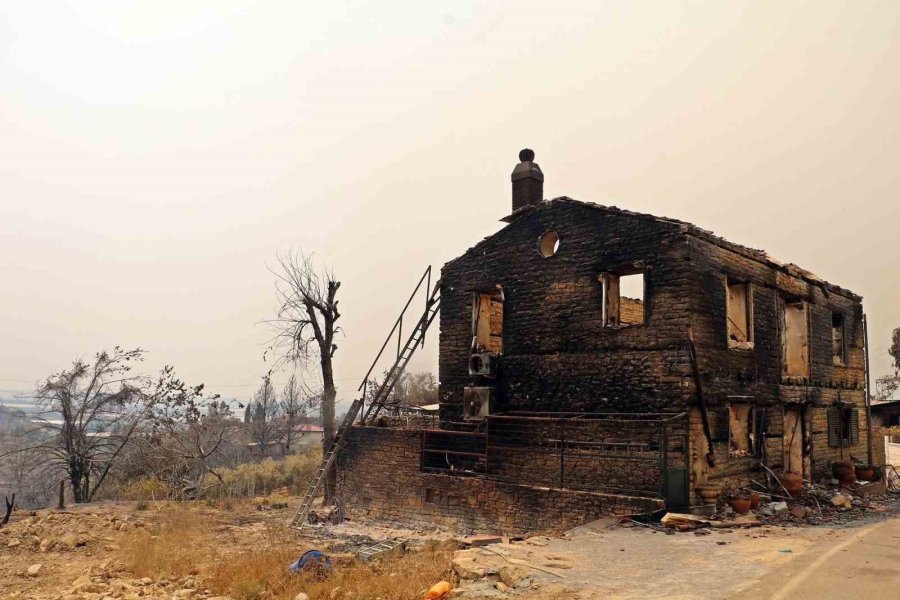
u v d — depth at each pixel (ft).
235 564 38.96
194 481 105.70
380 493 69.62
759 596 27.43
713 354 55.42
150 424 105.81
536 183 72.43
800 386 69.00
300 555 41.91
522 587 30.25
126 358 107.45
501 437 61.41
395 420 77.15
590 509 52.60
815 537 42.55
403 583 32.60
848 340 83.20
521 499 57.21
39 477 119.44
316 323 97.35
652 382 54.60
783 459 64.39
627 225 58.23
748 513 52.95
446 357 71.87
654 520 48.73
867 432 84.64
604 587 29.91
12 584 36.37
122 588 34.55
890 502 65.41
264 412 169.78
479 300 71.00
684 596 27.86
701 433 53.16
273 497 97.35
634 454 52.16
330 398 96.43
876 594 27.40
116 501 87.40
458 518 61.98
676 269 54.44
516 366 64.34
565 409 59.93
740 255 61.46
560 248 63.00
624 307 71.92
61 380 102.17
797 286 71.46
